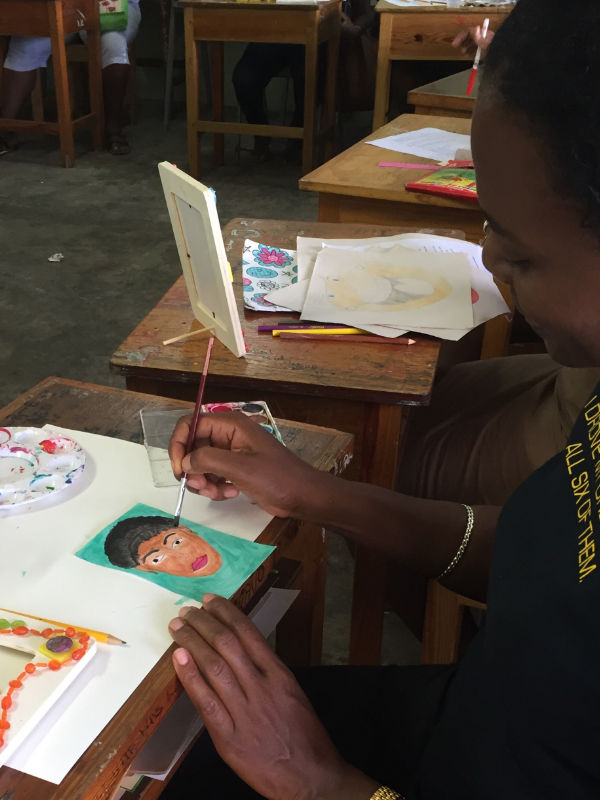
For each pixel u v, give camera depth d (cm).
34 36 444
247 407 113
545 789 64
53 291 335
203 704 71
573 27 50
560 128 52
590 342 61
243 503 93
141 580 80
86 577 80
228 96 587
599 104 50
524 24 54
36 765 62
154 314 146
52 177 458
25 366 284
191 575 81
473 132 58
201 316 140
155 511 90
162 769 77
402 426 134
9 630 72
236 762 72
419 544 100
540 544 69
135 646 73
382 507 99
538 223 56
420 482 154
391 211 200
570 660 61
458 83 283
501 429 152
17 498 89
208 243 123
